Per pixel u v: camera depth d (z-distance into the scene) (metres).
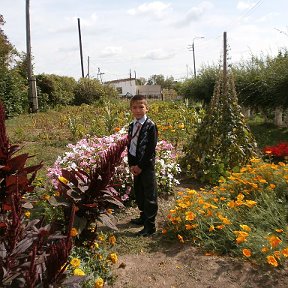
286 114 14.73
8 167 2.81
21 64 25.58
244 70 17.38
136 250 3.92
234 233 3.80
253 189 4.79
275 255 3.37
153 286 3.28
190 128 10.70
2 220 2.62
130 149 4.33
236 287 3.23
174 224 4.24
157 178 5.61
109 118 11.21
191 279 3.38
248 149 6.54
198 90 22.92
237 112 6.69
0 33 20.53
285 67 12.80
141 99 4.24
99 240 3.88
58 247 2.12
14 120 17.98
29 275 2.05
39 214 4.05
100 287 2.91
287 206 4.41
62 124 15.09
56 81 29.34
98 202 3.50
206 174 6.34
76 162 5.19
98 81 34.66
